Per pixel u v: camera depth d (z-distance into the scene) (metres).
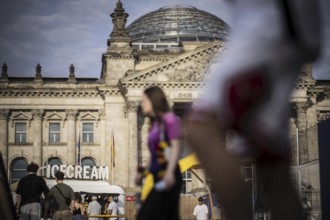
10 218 17.83
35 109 113.25
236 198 4.52
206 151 4.59
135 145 103.88
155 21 155.12
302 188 30.94
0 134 112.69
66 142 113.44
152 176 8.80
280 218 4.70
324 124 21.11
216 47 104.31
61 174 28.67
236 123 4.63
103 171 81.94
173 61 104.12
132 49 112.75
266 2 4.78
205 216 46.53
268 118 4.64
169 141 8.66
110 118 110.31
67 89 113.06
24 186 26.28
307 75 105.19
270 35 4.71
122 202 62.16
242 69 4.62
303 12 4.62
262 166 4.78
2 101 112.88
